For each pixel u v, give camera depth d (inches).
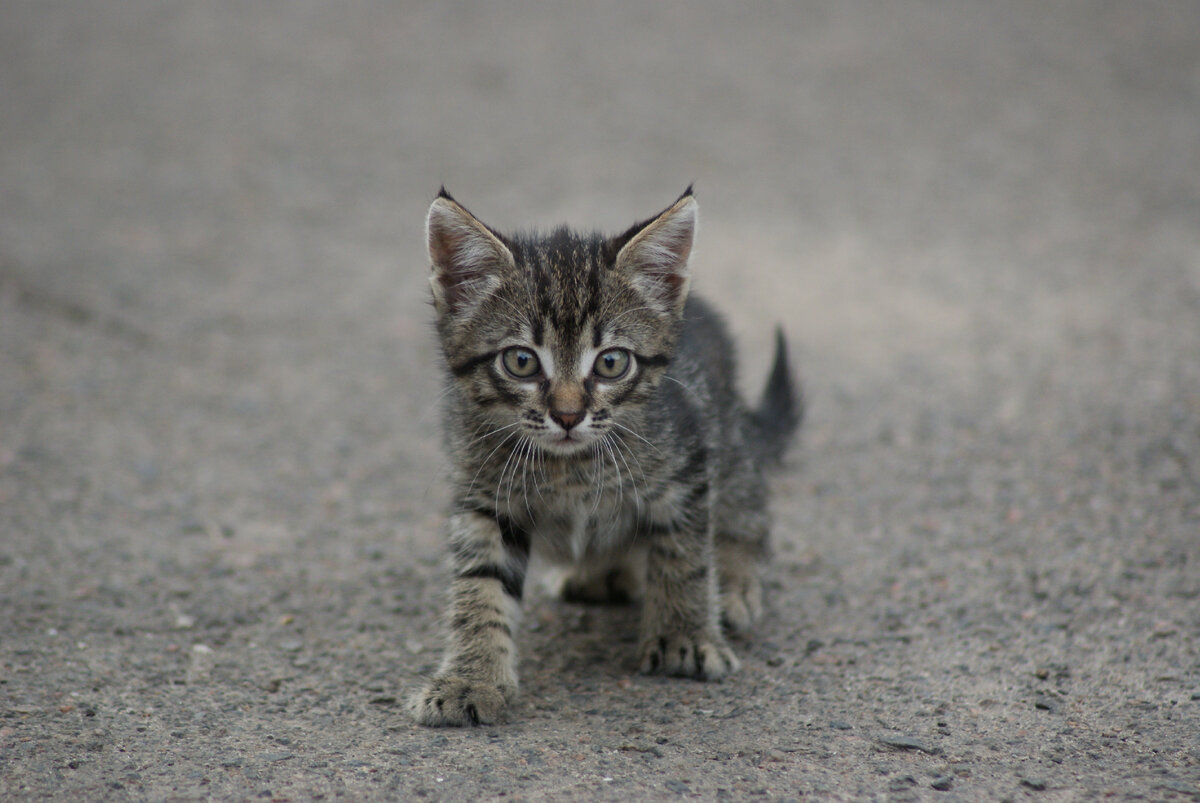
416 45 879.1
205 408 392.8
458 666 211.6
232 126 731.4
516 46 872.3
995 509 301.0
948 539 286.2
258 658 232.2
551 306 212.8
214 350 445.1
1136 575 254.1
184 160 677.3
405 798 172.2
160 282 507.2
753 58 835.4
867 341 442.0
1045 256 518.6
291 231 581.9
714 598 231.9
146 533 297.7
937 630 239.0
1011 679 214.2
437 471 350.9
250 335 461.7
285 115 749.3
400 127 730.8
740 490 261.1
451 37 893.2
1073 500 299.0
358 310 492.4
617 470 219.0
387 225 591.2
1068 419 353.1
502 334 215.3
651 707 208.8
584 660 234.4
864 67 814.5
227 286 511.2
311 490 335.0
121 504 315.3
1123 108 732.7
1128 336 418.3
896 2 947.3
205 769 182.2
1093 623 235.0
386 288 517.0
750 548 263.9
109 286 495.2
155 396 399.5
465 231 217.2
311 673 225.5
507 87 796.6
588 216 569.0
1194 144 667.4
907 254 530.9
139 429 370.9
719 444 249.9
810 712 204.5
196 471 343.0
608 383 217.0
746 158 668.1
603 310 214.8
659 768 182.5
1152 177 620.1
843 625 245.4
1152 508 287.9
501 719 203.9
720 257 530.3
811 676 221.1
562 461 219.1
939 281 497.4
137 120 738.8
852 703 207.9
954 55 832.3
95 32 903.7
